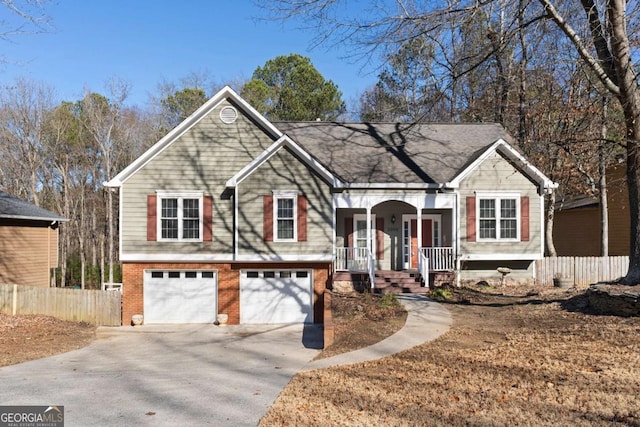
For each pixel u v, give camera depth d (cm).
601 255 2492
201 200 2086
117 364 1312
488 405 795
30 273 2648
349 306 1812
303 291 2116
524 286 2159
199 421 774
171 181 2086
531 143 2552
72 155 4522
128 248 2066
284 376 1076
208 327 2020
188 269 2089
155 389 984
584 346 1108
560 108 2462
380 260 2348
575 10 1410
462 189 2170
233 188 2086
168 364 1297
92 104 4344
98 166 4634
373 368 1068
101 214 4556
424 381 946
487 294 1962
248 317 2102
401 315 1625
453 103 3131
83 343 1681
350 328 1507
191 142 2103
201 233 2081
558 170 2602
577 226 3086
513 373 956
